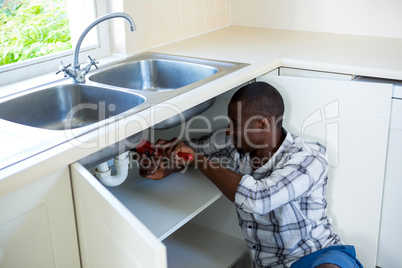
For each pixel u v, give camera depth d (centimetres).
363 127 172
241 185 150
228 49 209
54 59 188
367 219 182
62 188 121
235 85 168
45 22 210
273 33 240
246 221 166
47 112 167
